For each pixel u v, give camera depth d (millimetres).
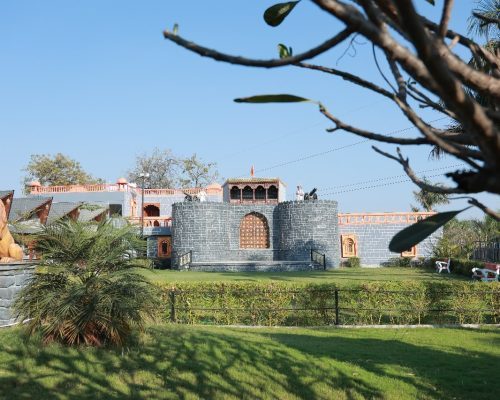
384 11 1759
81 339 9930
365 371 9062
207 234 39594
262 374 8836
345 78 2176
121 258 10492
